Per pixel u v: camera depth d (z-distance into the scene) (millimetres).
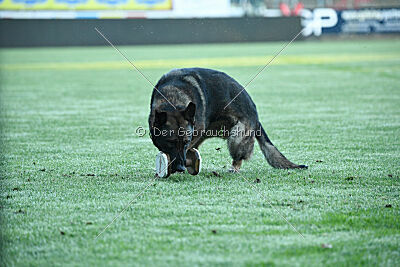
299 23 56938
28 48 52469
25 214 7559
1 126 15672
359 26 58656
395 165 10625
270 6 57531
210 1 55625
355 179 9516
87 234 6758
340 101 20828
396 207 7887
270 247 6305
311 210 7695
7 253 6184
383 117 16922
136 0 54500
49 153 11891
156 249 6246
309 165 10680
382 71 32094
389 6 58656
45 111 18719
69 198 8336
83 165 10695
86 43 53062
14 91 24875
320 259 5984
